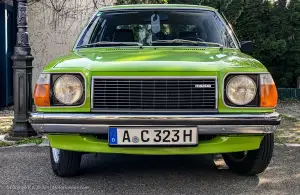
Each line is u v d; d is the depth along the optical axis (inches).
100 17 215.2
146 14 212.4
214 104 153.4
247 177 179.5
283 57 482.6
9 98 394.9
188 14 212.5
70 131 153.1
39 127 155.4
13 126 253.3
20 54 248.8
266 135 167.6
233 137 155.6
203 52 181.0
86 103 153.8
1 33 378.9
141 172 186.5
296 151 229.0
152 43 194.7
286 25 483.8
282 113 378.0
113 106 153.4
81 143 156.5
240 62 162.4
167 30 205.9
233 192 160.4
